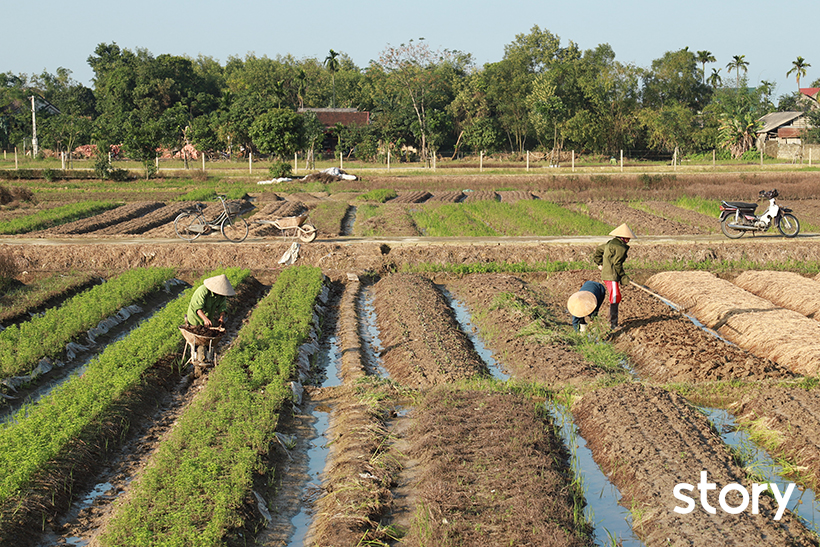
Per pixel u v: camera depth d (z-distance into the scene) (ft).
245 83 345.10
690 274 60.95
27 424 28.99
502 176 168.25
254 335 43.29
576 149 260.01
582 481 27.35
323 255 70.03
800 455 28.55
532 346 42.86
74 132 221.25
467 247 70.79
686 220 95.40
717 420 33.42
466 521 23.07
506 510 23.75
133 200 123.75
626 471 27.09
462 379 36.96
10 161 223.92
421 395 35.32
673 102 269.44
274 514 25.12
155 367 38.40
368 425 31.50
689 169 185.68
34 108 269.64
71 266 69.67
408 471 27.84
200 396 34.19
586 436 31.42
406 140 261.65
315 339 45.52
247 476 25.59
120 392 33.73
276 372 37.22
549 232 84.23
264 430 29.60
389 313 51.19
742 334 45.29
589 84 243.60
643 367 41.29
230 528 22.89
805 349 40.06
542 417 32.24
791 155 240.94
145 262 70.28
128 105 304.91
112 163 214.28
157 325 44.37
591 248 70.59
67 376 39.86
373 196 125.08
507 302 51.96
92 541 23.12
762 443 30.58
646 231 85.30
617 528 23.99
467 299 57.62
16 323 49.67
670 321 47.21
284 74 348.59
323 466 29.01
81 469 27.71
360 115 280.10
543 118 236.22
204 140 220.43
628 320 48.21
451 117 285.43
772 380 36.52
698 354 40.45
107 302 51.26
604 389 34.68
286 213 100.48
